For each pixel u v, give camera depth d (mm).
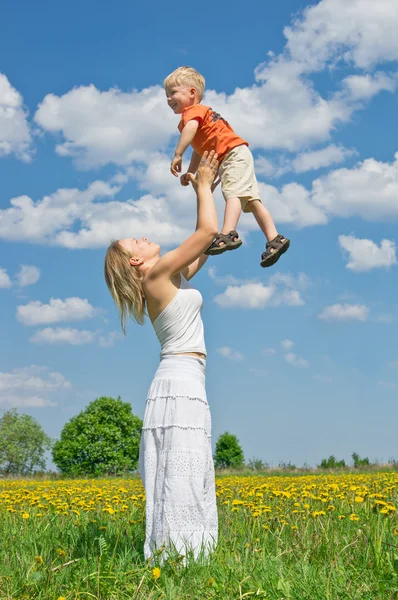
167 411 4258
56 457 34875
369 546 4070
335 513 5910
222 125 5152
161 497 4207
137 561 4215
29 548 4809
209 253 4699
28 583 3604
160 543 4133
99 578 3516
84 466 34688
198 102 5375
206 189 4402
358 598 3170
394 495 6965
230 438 39500
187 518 4125
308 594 3258
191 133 5055
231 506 6820
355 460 26656
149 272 4418
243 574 3592
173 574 3672
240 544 4590
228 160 5070
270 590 3324
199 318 4520
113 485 13805
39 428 51094
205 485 4293
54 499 8422
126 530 5141
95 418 35281
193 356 4391
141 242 4660
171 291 4379
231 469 27391
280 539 4645
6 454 49688
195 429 4234
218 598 3271
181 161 5086
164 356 4426
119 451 35375
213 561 3898
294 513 6184
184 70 5336
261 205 5074
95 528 5301
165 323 4391
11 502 7898
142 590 3379
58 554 4301
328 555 4086
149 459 4324
